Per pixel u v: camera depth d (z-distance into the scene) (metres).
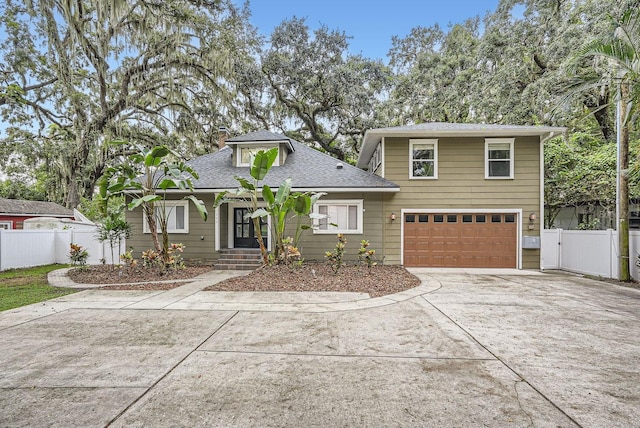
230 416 2.73
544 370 3.59
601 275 10.00
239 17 20.61
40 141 18.89
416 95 22.30
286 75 22.33
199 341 4.48
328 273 9.75
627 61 7.33
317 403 2.93
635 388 3.20
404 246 11.94
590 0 13.04
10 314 5.83
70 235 13.95
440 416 2.73
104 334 4.77
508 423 2.64
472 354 4.03
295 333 4.82
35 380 3.36
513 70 16.52
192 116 20.91
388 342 4.45
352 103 22.00
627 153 9.17
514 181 11.70
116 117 19.27
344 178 12.11
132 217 12.37
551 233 11.67
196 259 12.22
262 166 9.34
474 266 11.77
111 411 2.80
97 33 17.19
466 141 11.88
